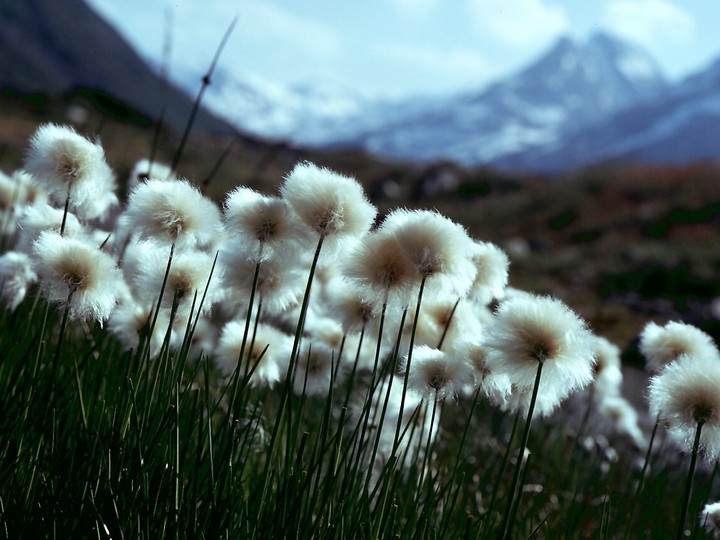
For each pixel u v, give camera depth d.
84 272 1.90
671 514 3.37
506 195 25.92
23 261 2.64
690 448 1.82
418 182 28.23
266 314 2.71
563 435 4.03
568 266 16.81
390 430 2.53
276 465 2.11
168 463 1.81
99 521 1.74
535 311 1.69
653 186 22.30
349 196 1.87
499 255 2.29
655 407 1.85
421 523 1.91
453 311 2.17
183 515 1.73
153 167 2.79
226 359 2.43
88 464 1.90
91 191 2.13
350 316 2.30
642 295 14.46
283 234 1.89
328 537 1.83
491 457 3.49
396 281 1.84
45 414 1.98
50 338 2.48
